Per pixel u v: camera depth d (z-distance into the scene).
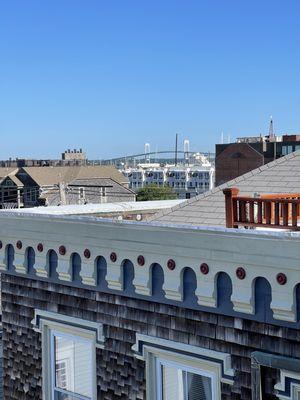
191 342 7.86
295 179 10.85
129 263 8.49
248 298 7.20
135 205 16.16
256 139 113.06
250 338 7.27
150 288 8.22
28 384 10.01
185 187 169.25
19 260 9.96
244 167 105.44
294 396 6.90
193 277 7.79
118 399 8.73
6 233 10.12
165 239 7.98
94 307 8.98
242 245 7.21
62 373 9.55
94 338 8.96
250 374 7.28
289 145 100.81
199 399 7.89
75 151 138.75
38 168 93.06
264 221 8.48
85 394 9.25
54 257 9.48
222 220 10.06
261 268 7.07
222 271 7.45
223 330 7.53
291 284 6.83
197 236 7.64
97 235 8.80
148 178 184.88
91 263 8.93
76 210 14.92
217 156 109.06
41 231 9.56
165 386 8.27
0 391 14.08
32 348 9.91
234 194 8.61
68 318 9.28
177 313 8.00
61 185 47.09
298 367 6.75
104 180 94.94
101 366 8.91
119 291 8.61
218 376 7.58
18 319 10.12
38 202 83.06
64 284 9.36
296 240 6.72
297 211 8.38
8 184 91.19
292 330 6.90
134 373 8.52
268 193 10.55
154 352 8.28
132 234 8.36
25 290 9.97
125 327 8.60
